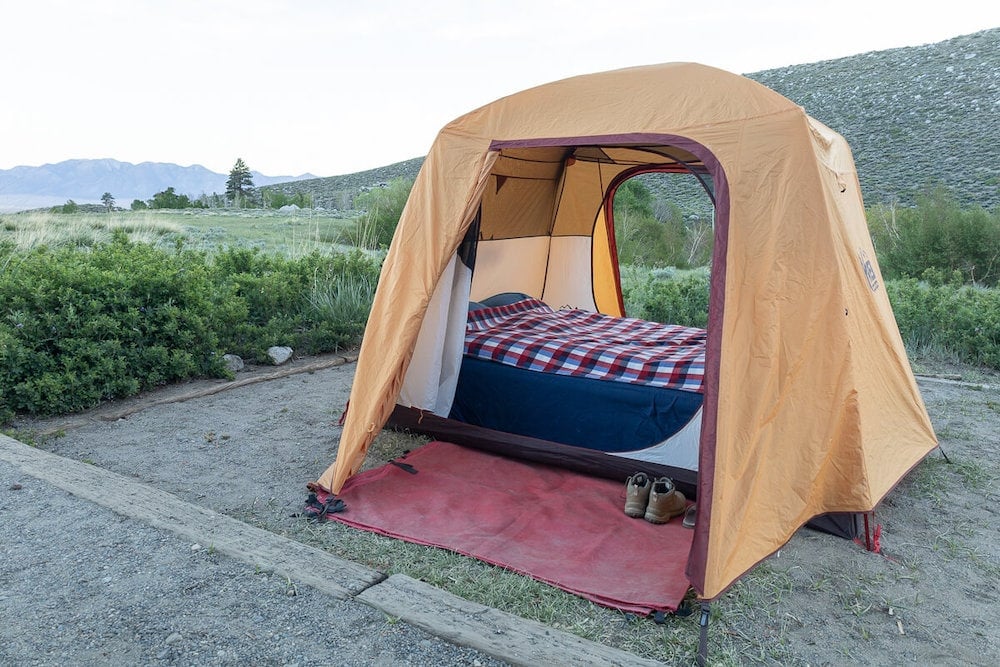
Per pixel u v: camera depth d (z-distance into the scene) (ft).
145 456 14.58
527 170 20.29
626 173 22.58
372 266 29.17
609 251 24.81
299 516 12.17
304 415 17.57
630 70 13.39
